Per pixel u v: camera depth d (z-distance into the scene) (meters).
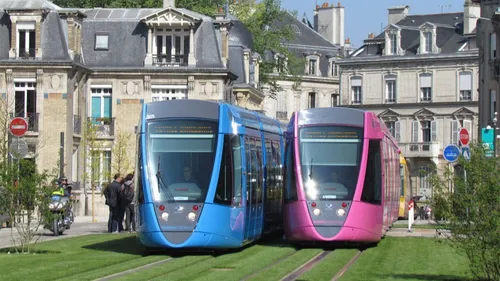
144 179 31.22
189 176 31.11
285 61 101.75
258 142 36.06
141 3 90.69
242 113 34.25
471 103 108.62
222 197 31.14
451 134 109.94
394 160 46.84
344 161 34.16
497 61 70.19
